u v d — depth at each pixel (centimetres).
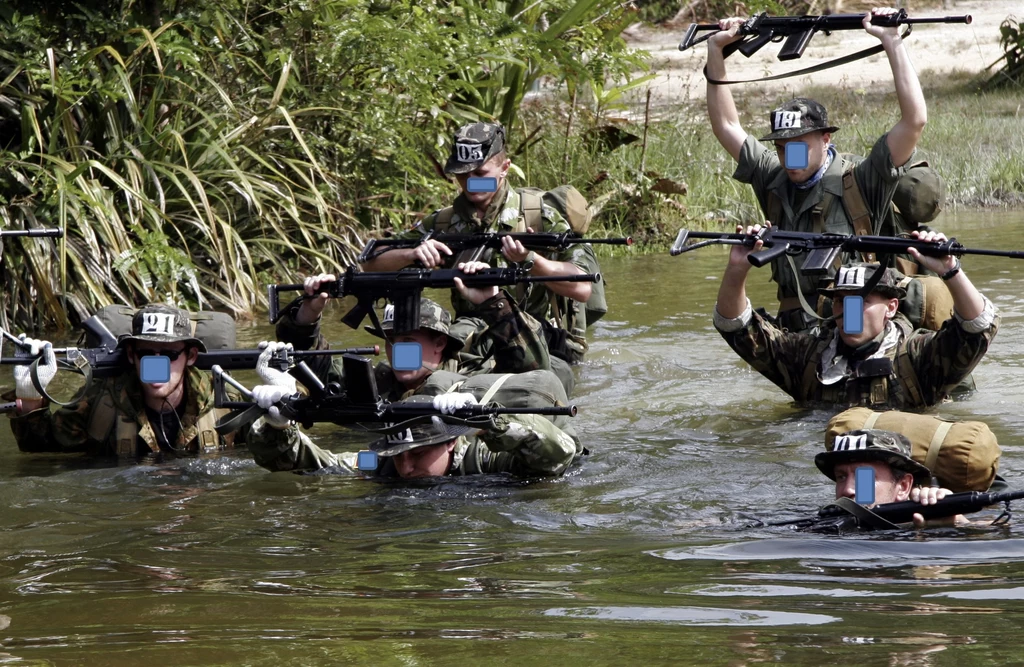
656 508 659
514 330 884
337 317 1335
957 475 604
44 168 1375
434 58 1603
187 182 1453
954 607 436
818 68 946
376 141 1612
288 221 1552
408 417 698
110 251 1334
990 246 1592
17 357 803
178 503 693
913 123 915
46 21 1420
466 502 676
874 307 880
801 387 920
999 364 1024
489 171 929
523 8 1850
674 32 3756
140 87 1482
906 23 920
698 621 425
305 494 706
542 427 717
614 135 2022
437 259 826
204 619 446
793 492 689
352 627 428
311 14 1576
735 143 1005
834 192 953
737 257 877
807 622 420
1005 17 3819
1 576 535
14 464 807
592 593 473
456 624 429
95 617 456
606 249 1825
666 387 1002
